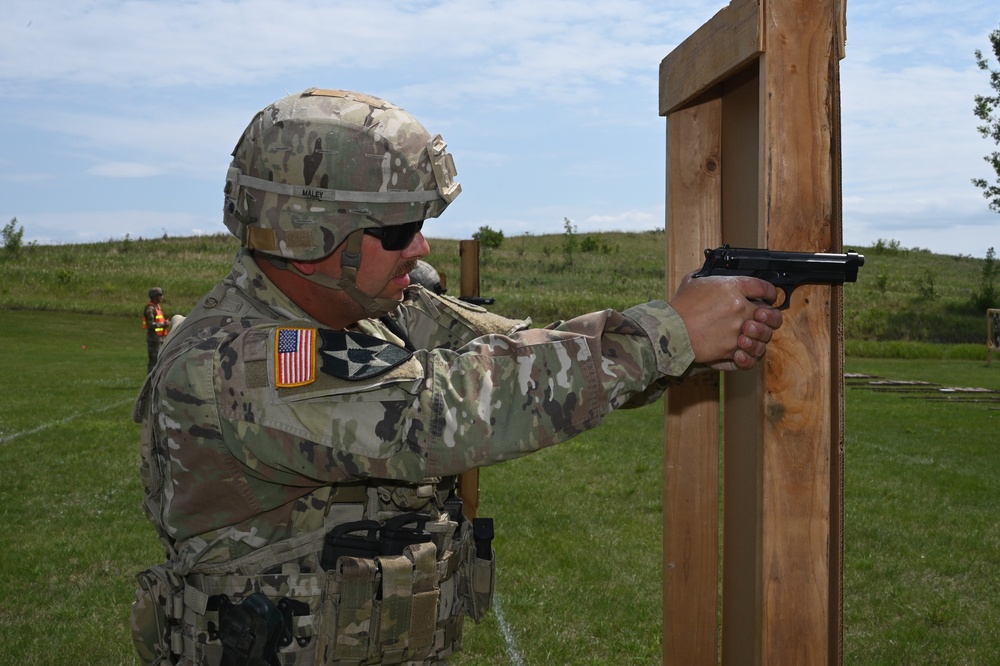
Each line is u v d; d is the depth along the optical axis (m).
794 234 1.49
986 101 32.66
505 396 1.30
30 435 9.38
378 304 1.54
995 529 6.42
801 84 1.48
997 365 23.39
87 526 6.23
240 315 1.52
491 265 49.25
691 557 2.18
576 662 4.22
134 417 1.61
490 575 1.74
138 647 1.66
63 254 44.78
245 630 1.43
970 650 4.44
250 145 1.48
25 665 4.12
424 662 1.57
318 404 1.31
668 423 2.18
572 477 7.97
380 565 1.45
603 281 44.44
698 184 2.19
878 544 6.07
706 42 1.80
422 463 1.30
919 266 58.09
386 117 1.46
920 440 10.08
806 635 1.52
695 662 2.18
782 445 1.51
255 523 1.46
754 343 1.43
